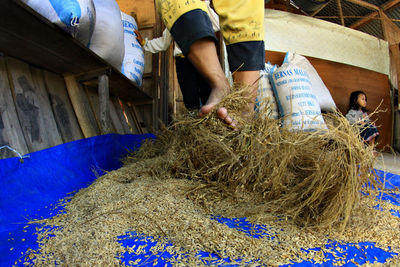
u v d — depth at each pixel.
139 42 3.41
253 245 0.83
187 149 1.47
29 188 1.28
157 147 2.22
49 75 1.93
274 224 0.99
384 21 6.46
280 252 0.80
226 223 0.99
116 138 2.26
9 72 1.53
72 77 2.09
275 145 1.24
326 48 5.14
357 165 1.05
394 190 1.35
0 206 1.09
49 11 1.34
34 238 0.90
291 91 2.62
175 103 4.36
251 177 1.27
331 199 1.01
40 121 1.62
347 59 5.29
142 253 0.79
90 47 2.01
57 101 1.88
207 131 1.37
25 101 1.55
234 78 1.65
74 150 1.73
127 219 0.99
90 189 1.38
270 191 1.18
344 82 5.36
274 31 4.80
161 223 0.96
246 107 1.46
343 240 0.88
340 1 6.56
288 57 3.64
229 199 1.19
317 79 3.65
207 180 1.33
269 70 3.10
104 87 2.01
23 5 1.13
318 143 1.23
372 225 0.98
